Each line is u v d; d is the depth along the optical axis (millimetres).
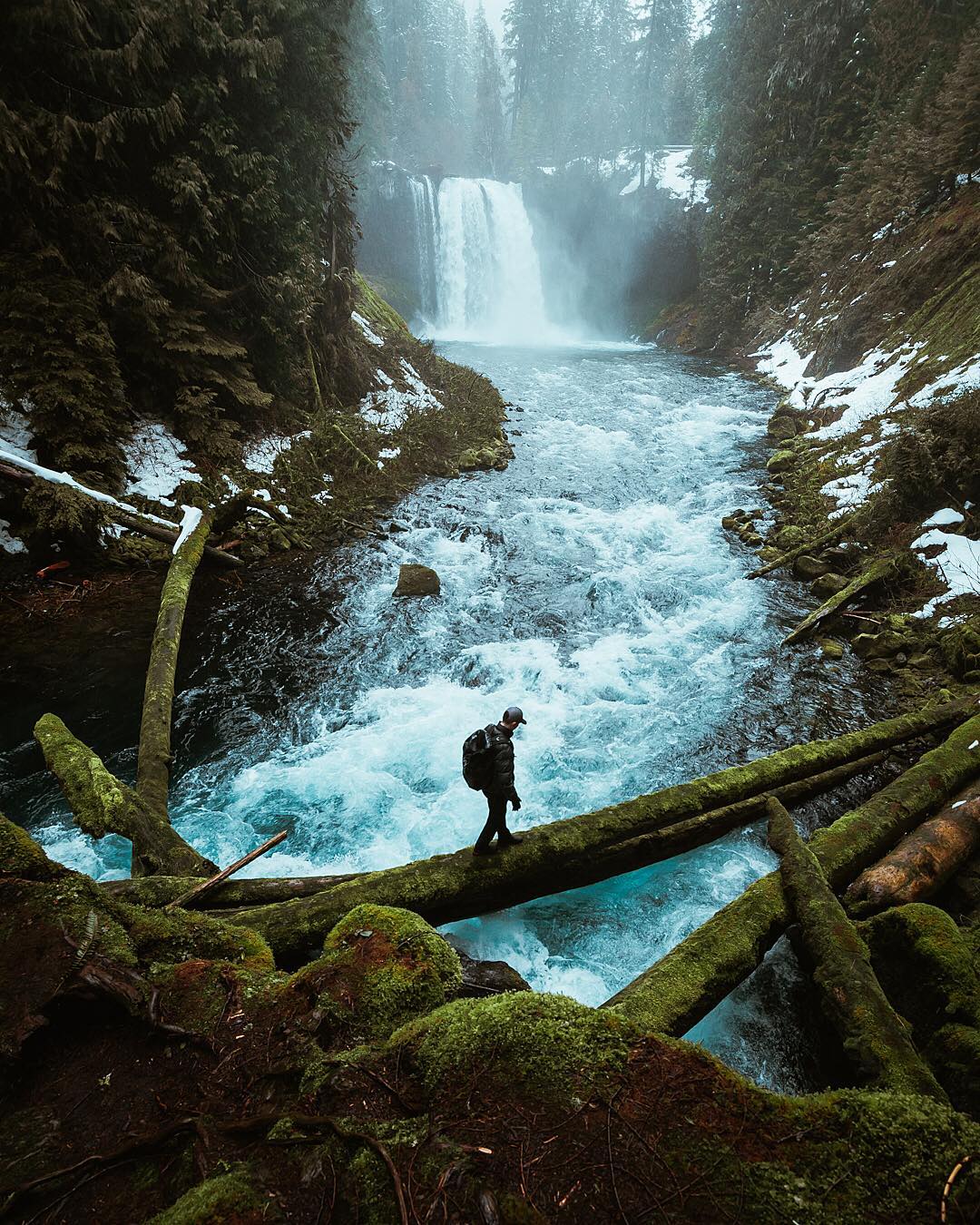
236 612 9641
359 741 7098
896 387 15109
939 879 4621
